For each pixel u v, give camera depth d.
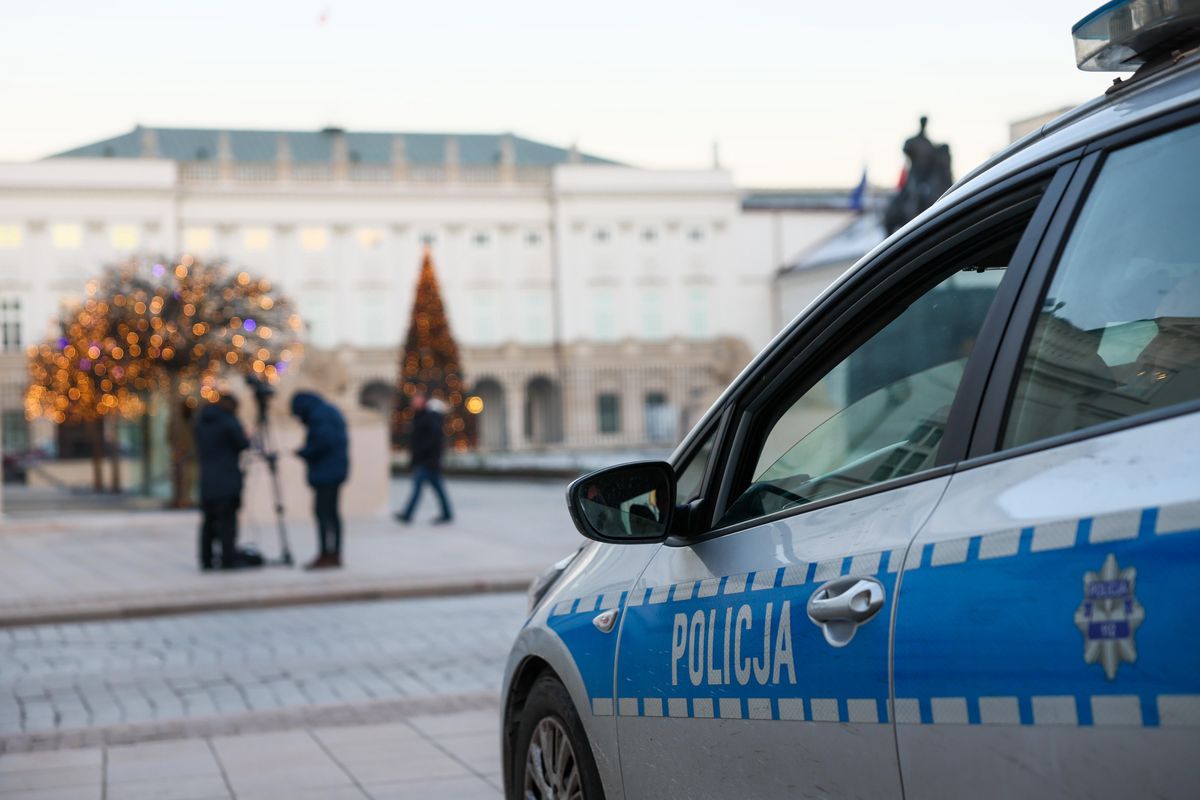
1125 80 1.93
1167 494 1.55
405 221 79.31
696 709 2.48
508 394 79.25
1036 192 1.99
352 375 78.06
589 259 80.62
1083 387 1.80
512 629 9.48
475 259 80.06
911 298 2.27
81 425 64.06
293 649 8.86
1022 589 1.70
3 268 73.75
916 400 2.47
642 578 2.84
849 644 2.01
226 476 13.51
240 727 6.12
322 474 13.30
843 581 2.06
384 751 5.60
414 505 19.55
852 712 1.99
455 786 5.02
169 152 85.94
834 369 2.47
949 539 1.87
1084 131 1.93
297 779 5.17
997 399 1.93
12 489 39.16
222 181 77.38
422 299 61.03
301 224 78.31
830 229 85.69
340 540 13.45
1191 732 1.45
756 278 84.62
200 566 13.70
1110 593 1.57
